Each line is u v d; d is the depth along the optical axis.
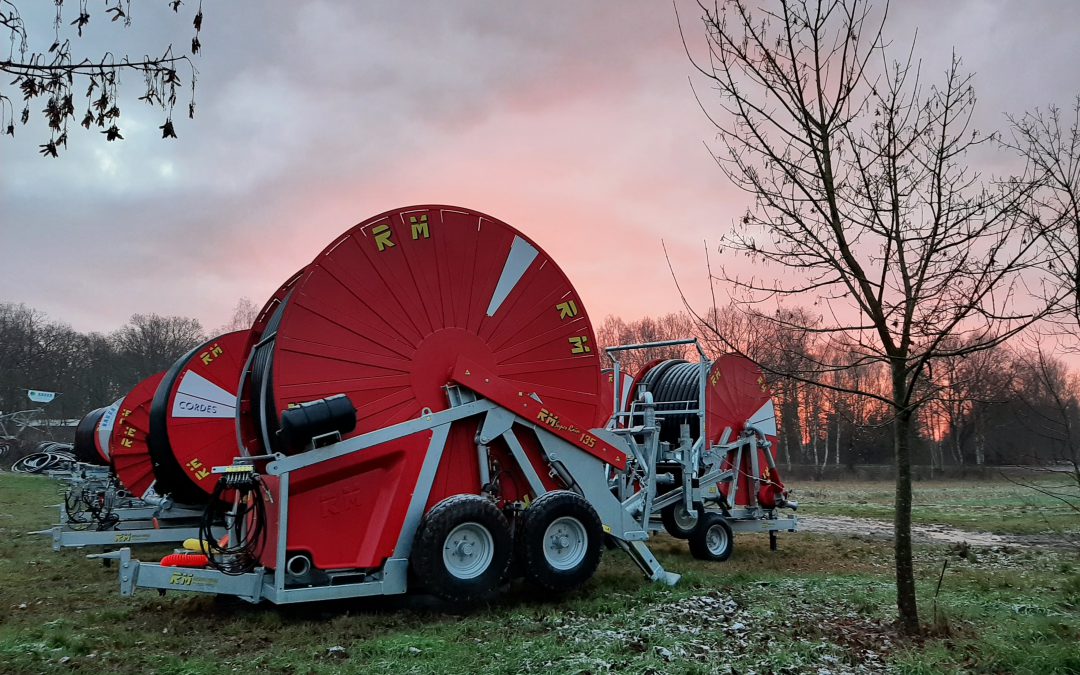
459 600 6.85
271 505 6.89
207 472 11.08
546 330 8.22
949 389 6.39
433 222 7.73
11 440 41.72
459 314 7.76
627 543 8.48
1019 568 11.22
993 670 5.38
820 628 6.34
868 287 5.96
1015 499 25.83
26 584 9.10
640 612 7.03
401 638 6.04
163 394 11.24
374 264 7.40
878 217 5.94
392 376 7.36
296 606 7.34
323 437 6.77
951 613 6.87
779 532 16.09
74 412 75.69
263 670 5.37
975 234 5.67
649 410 9.71
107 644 5.95
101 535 11.11
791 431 57.81
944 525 17.62
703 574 9.34
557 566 7.43
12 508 18.50
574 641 6.00
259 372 7.75
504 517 7.26
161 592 7.01
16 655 5.45
